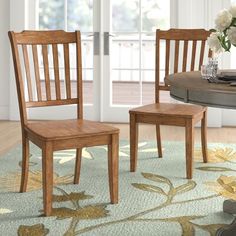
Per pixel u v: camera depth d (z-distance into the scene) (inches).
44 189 111.7
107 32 219.9
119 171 147.6
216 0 211.5
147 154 167.5
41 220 110.3
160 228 106.2
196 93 94.0
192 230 105.1
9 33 119.9
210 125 216.5
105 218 111.6
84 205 119.4
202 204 120.5
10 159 160.1
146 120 142.6
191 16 213.6
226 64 213.9
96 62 222.1
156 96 158.4
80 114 129.6
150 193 128.1
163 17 220.5
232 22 103.0
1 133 199.6
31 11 223.3
